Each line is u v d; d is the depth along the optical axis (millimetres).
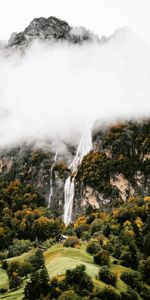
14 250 178250
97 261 120750
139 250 147375
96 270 109062
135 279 110938
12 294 101438
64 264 107250
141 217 182250
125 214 181500
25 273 121750
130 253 132625
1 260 161000
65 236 182500
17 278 111188
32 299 88938
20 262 129750
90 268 109312
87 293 88062
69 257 120188
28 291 90312
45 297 87000
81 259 121188
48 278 91500
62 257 117875
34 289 89688
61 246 139000
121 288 102750
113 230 164500
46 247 173125
